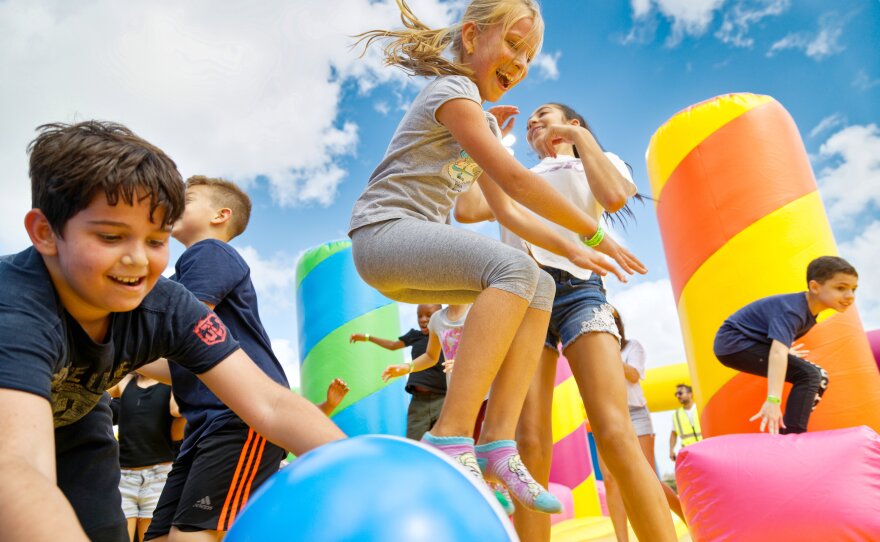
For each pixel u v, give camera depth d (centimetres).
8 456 86
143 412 325
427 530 68
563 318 205
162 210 103
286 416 121
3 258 116
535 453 202
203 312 130
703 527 213
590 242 161
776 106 361
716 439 223
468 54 166
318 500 71
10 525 78
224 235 223
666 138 377
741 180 345
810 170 358
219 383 127
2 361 94
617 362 196
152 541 173
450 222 193
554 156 235
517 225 176
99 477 145
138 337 123
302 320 497
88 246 100
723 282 337
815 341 308
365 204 160
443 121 153
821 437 210
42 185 103
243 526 73
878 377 309
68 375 119
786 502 200
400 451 80
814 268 300
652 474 186
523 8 163
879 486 198
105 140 103
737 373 322
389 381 476
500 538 72
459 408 130
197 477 167
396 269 149
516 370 153
